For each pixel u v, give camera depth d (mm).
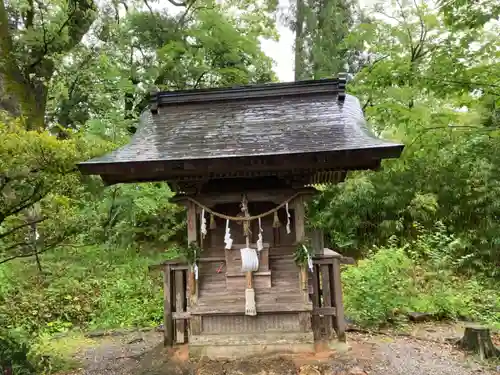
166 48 13648
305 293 5492
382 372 5207
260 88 6527
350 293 8711
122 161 4762
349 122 5629
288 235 5922
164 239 13047
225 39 14406
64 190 5980
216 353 5508
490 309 8781
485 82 7898
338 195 13328
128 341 7195
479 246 11766
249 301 5441
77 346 6996
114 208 12000
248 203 6016
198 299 5641
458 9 7590
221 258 5793
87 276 10500
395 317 8000
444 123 9086
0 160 4879
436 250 11273
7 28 12125
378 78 9281
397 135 9156
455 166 12539
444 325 7895
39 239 6949
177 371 5312
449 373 5262
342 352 5707
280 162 4773
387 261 9852
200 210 5758
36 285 9758
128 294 9484
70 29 13188
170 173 5137
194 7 15289
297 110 6145
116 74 13469
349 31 14195
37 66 12633
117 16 15438
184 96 6637
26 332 6988
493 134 8664
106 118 12172
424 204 12219
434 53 8469
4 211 5578
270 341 5473
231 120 6059
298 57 14680
